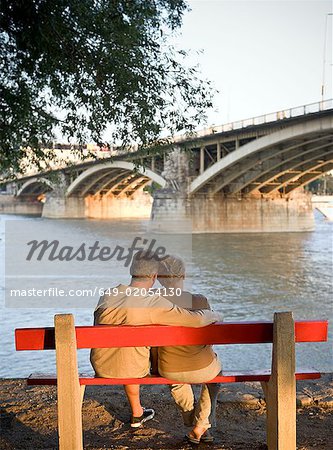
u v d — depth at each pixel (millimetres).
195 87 7992
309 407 4762
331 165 59750
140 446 3951
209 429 4289
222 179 57750
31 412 4625
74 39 7145
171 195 59094
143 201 96250
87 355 12844
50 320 16156
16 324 15922
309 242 54625
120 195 92938
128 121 7887
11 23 6883
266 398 3701
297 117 41750
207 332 3492
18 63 7266
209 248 48844
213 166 52938
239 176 56562
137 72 7594
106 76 7453
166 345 3484
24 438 4121
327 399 4828
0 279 22078
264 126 45688
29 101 7590
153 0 7629
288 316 3434
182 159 59344
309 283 30297
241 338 3504
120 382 3701
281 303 24688
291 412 3451
